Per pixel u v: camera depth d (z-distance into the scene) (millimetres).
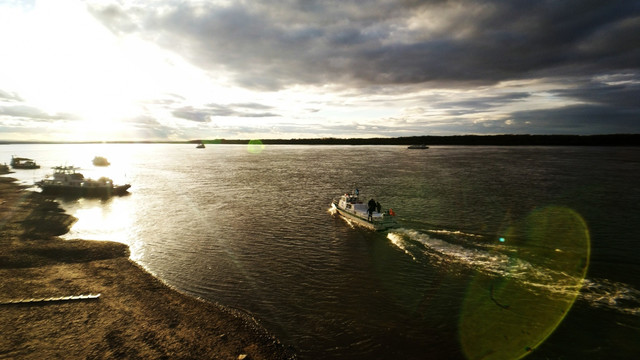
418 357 13469
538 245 25125
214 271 21750
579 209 36719
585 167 82812
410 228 29578
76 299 17562
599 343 13945
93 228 32500
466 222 31828
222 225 33000
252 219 35281
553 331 14812
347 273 21234
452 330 15164
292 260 23547
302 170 86188
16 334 14328
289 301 17859
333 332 15141
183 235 29703
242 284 19859
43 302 17156
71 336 14289
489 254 23438
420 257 23375
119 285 19438
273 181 65438
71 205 44281
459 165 92562
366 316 16391
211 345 13961
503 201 41500
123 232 31016
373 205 31578
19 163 99750
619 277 19562
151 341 14094
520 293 18016
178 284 19859
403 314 16516
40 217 36469
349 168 89312
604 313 15969
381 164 100375
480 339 14469
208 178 72188
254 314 16594
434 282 19656
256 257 24172
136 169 96875
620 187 50812
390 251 24875
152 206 42750
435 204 40000
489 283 19312
